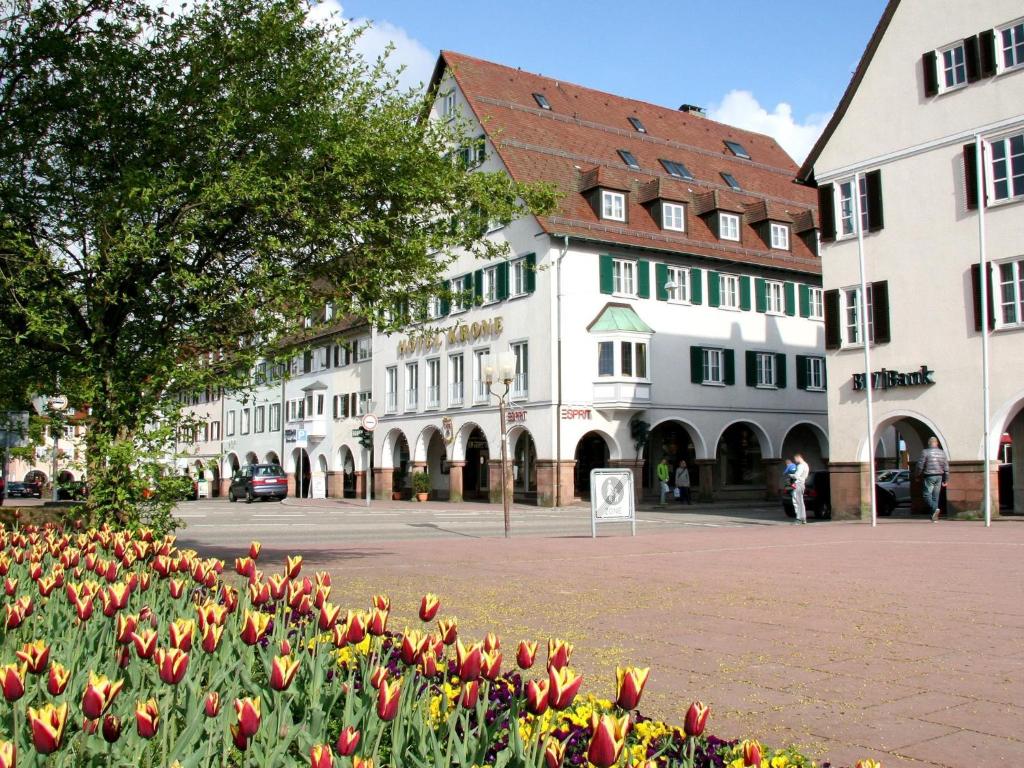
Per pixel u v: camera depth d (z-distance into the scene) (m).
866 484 26.97
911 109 26.30
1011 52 24.39
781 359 44.88
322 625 4.67
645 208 42.91
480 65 45.78
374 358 51.78
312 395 59.09
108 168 11.09
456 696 3.96
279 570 12.66
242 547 17.61
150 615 5.53
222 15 11.16
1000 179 24.50
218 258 10.95
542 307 38.94
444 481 51.50
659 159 47.16
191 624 4.00
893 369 26.34
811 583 11.32
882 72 27.00
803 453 48.59
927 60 25.92
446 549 16.92
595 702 4.20
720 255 42.94
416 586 11.24
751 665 6.82
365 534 22.75
